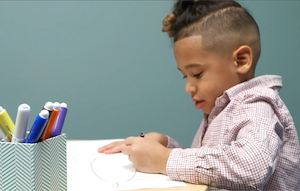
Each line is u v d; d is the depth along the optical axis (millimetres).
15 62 1289
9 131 394
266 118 560
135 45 1266
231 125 603
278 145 529
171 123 1262
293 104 1188
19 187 373
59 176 421
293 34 1177
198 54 680
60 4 1271
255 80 683
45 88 1286
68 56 1279
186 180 505
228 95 656
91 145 737
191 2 762
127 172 545
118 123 1283
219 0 737
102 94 1282
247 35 711
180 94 1252
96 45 1273
